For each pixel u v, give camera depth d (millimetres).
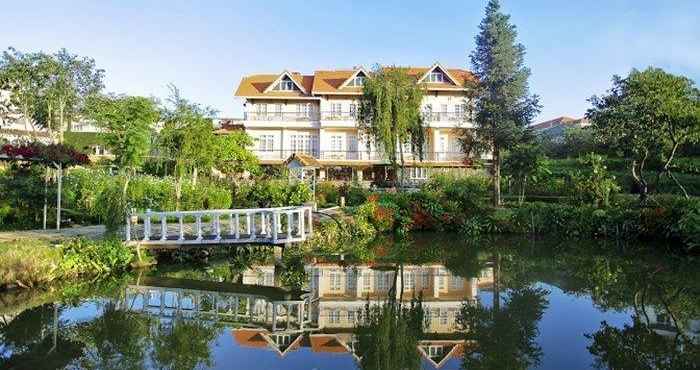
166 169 31359
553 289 15086
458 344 10297
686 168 37625
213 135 25797
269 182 31547
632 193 37219
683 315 12227
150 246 17172
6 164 23016
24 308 12227
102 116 23281
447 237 27156
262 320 12039
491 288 15312
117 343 10133
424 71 51562
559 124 82250
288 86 51562
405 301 13891
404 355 9641
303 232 18109
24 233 18297
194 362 9117
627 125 27000
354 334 11000
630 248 22969
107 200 16891
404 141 37281
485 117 36594
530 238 26688
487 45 36781
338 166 49406
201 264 18469
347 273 17609
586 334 10828
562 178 40094
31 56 49219
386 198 30516
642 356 9453
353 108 50188
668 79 25547
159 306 12992
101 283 14945
